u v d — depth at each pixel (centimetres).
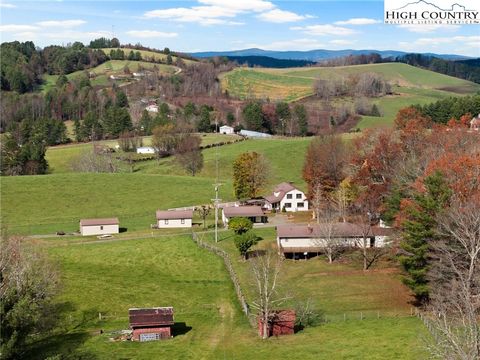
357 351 5138
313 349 5372
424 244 6228
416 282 6372
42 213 12794
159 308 6500
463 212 6147
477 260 5559
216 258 9344
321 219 10406
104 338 6225
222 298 7588
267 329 5934
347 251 9162
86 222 11331
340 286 7594
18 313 4400
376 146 11381
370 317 6288
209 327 6519
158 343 6034
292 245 9250
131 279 8519
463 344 3772
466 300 4534
